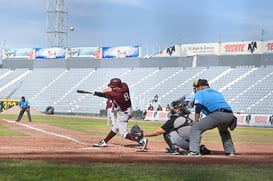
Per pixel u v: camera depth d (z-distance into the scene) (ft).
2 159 42.91
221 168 40.06
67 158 45.37
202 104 53.01
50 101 319.27
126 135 62.23
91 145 67.00
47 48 364.58
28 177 32.65
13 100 302.66
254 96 256.73
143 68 316.60
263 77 266.77
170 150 55.98
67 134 92.48
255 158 51.06
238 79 273.33
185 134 55.62
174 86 290.15
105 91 62.28
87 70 337.93
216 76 282.97
